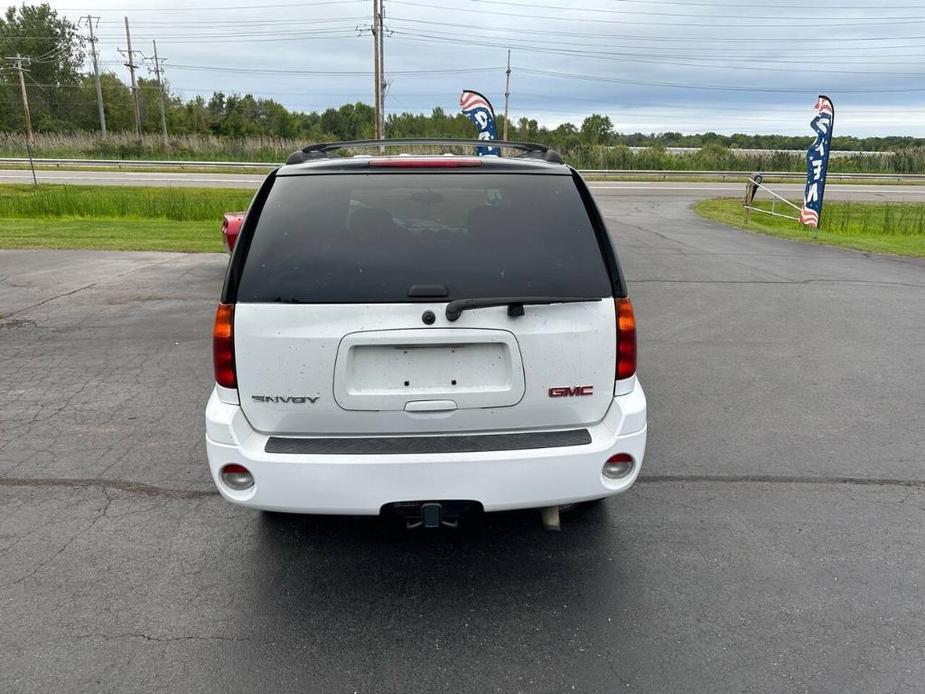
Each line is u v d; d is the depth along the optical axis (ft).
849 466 13.85
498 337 8.79
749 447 14.73
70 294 29.53
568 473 8.98
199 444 14.88
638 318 26.14
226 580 10.12
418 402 8.88
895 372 19.86
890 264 39.88
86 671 8.26
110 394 17.90
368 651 8.64
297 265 8.77
